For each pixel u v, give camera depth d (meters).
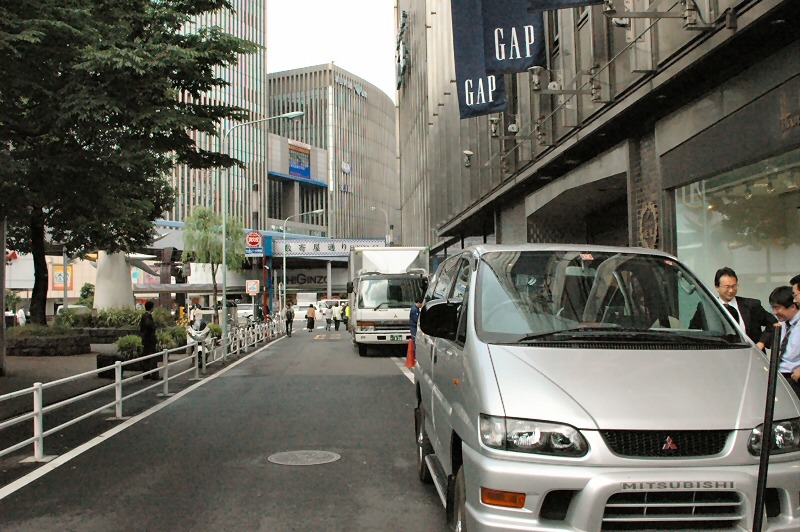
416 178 43.97
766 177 9.80
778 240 9.55
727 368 3.99
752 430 3.57
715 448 3.54
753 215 10.16
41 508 5.79
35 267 23.45
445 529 5.24
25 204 11.05
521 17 13.70
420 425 6.64
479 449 3.69
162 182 22.78
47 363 19.58
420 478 6.58
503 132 21.47
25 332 22.39
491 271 4.99
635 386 3.74
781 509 3.53
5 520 5.46
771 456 3.56
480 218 27.33
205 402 12.01
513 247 5.32
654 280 4.99
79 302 49.31
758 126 9.69
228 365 19.48
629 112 13.02
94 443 8.52
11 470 7.14
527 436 3.55
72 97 9.23
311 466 7.19
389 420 9.93
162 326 29.89
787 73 9.07
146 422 10.04
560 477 3.43
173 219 95.81
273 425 9.60
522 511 3.46
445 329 4.64
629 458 3.46
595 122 14.26
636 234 13.86
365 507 5.79
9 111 9.54
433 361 5.69
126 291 33.59
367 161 151.25
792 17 8.62
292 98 141.25
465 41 16.34
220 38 10.41
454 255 6.46
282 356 22.75
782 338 6.07
